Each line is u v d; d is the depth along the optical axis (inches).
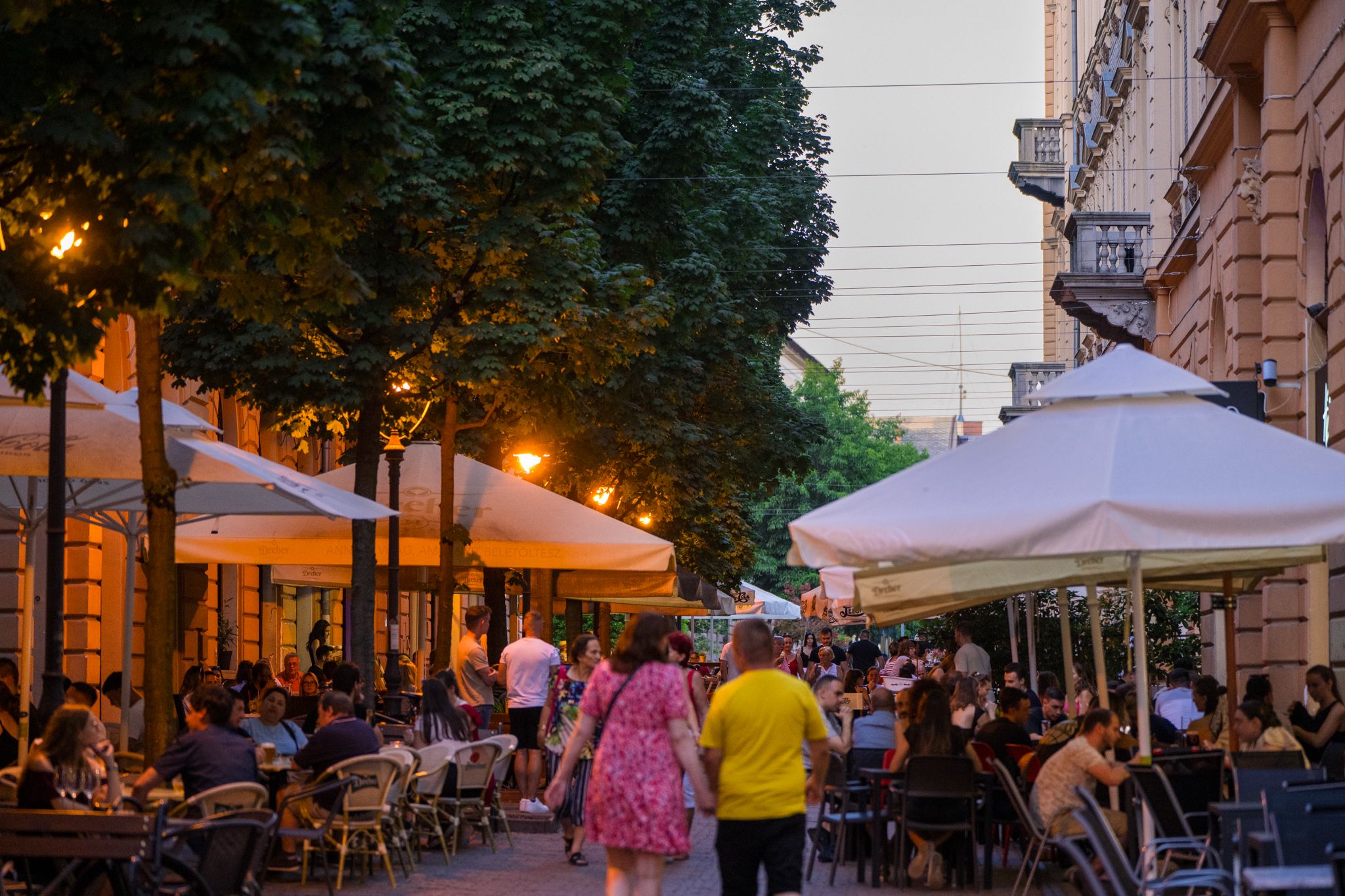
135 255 400.8
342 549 716.0
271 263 635.5
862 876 542.0
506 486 751.1
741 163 1294.3
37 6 356.8
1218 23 852.0
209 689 432.5
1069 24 2373.3
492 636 1000.9
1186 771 450.6
